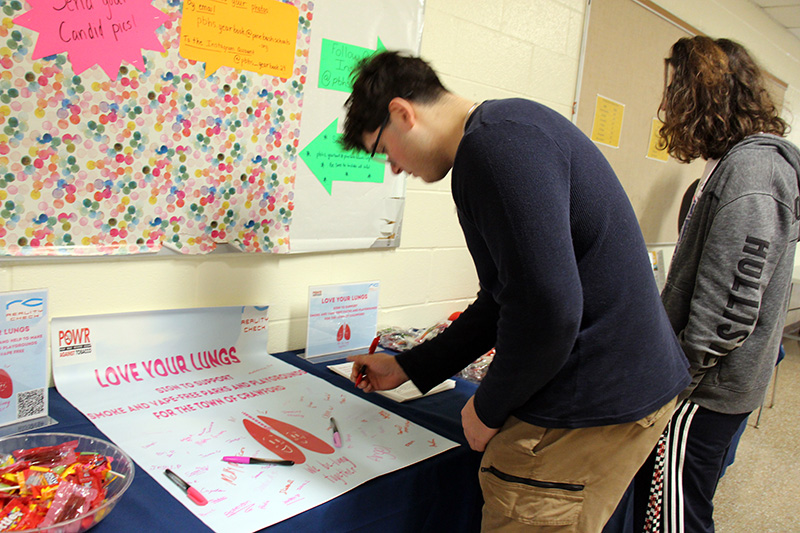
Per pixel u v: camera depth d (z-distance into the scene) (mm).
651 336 797
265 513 721
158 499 729
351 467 872
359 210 1562
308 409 1091
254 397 1127
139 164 1127
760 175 1053
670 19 2566
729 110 1187
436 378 1099
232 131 1247
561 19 2018
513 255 664
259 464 850
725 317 1046
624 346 772
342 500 777
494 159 663
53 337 1057
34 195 1012
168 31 1110
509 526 890
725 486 2205
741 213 1041
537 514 861
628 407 797
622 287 753
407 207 1712
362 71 881
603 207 728
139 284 1187
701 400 1156
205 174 1227
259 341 1384
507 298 702
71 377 1085
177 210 1202
